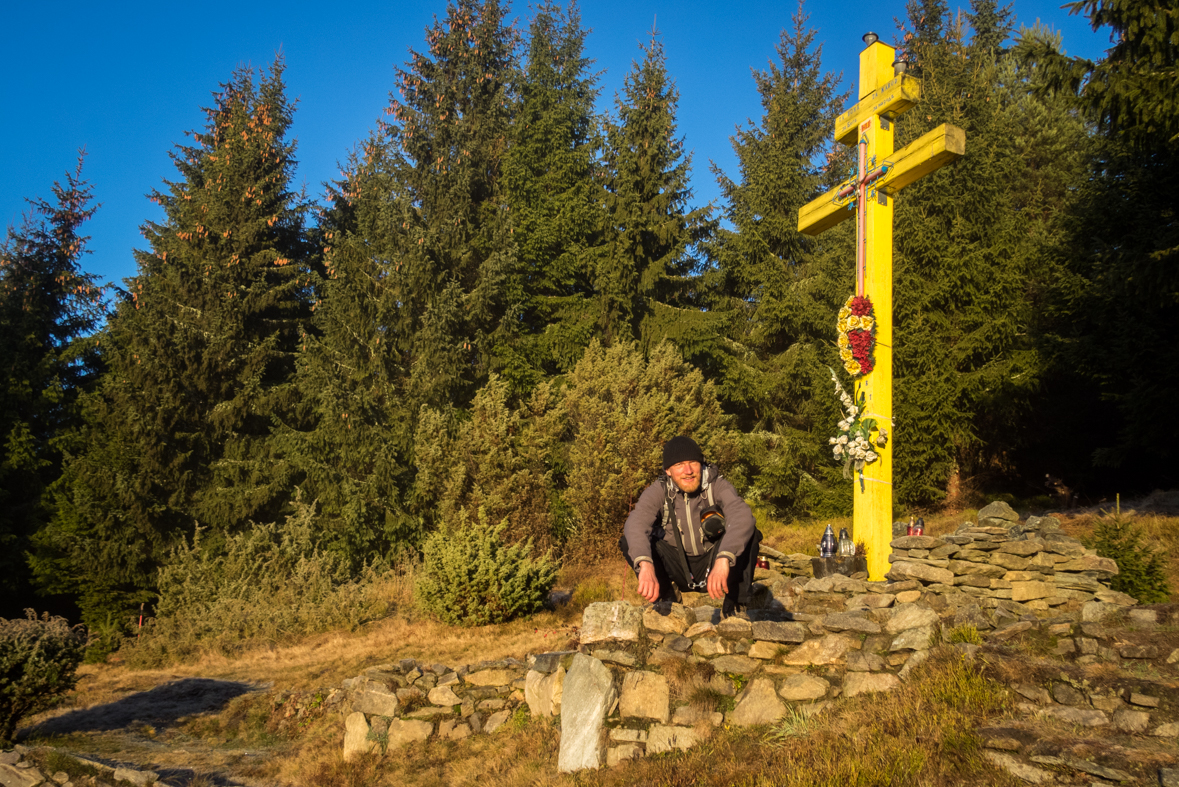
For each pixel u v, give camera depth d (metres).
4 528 25.67
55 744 9.09
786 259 26.12
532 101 29.06
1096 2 11.45
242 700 11.03
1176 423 13.16
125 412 24.42
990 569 7.68
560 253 27.41
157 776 7.48
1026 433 17.58
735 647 6.22
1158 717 4.34
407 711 8.23
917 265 17.45
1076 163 21.42
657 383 20.17
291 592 18.39
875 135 9.61
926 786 4.11
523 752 6.73
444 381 23.59
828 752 4.68
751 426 25.36
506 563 13.74
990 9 32.97
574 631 11.51
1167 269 11.63
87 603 22.45
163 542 23.92
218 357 26.20
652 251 26.98
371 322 25.69
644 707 5.95
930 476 16.58
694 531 4.02
